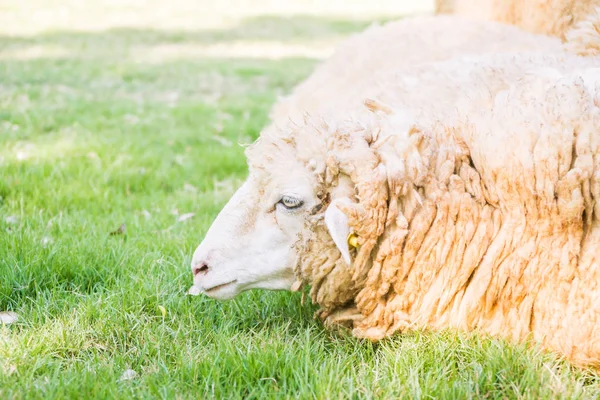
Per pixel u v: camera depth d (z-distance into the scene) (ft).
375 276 9.82
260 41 49.44
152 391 8.96
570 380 9.16
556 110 9.54
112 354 10.11
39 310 11.05
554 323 9.39
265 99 29.76
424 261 9.71
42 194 16.55
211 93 31.40
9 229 14.51
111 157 20.15
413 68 13.35
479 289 9.63
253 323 11.25
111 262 12.92
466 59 12.94
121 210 16.15
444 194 9.66
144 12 64.13
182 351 10.02
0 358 9.64
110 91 30.81
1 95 28.25
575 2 14.70
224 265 10.40
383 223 9.58
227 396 9.03
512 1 16.15
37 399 8.64
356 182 9.51
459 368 9.37
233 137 23.47
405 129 9.87
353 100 13.67
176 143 22.48
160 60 39.70
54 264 12.46
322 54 44.21
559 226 9.34
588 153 9.29
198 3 71.97
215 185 18.78
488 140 9.71
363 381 9.11
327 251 9.89
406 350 9.68
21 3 65.36
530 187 9.34
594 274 9.23
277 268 10.26
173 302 11.53
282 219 10.04
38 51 40.91
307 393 8.81
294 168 9.87
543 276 9.40
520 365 9.20
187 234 14.40
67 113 25.55
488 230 9.63
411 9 68.69
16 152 20.20
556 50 13.32
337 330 10.82
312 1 76.07
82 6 65.87
